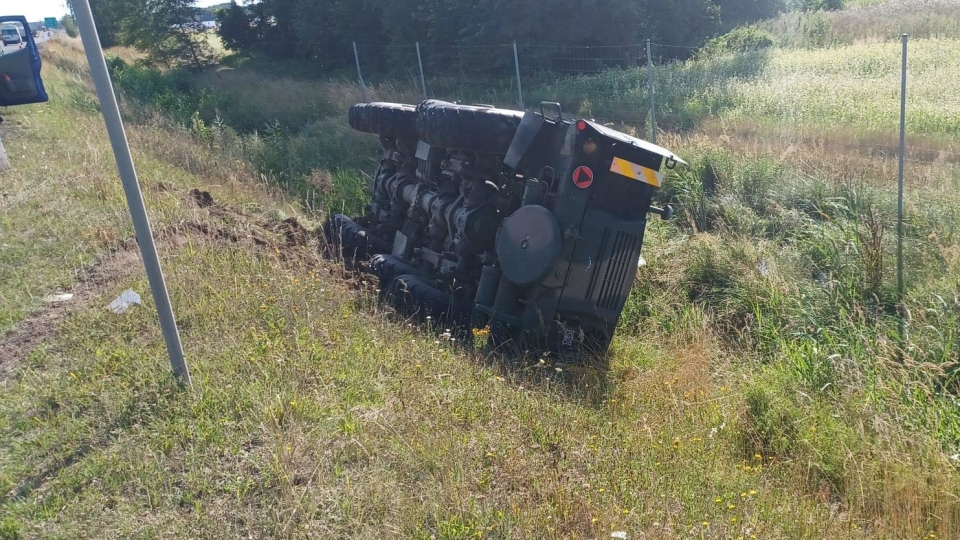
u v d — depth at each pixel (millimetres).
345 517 3844
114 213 8109
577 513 4012
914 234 9008
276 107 19547
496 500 4043
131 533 3742
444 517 3885
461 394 5051
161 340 5488
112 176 9648
